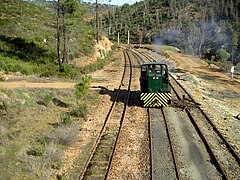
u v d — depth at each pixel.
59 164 13.50
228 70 57.75
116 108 22.75
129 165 13.87
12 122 17.48
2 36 43.69
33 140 15.64
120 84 31.34
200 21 127.00
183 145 16.23
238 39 95.19
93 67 40.34
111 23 159.38
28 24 52.38
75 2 33.09
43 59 38.62
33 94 23.03
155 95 22.86
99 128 18.33
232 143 16.98
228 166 14.09
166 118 20.50
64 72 32.84
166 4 174.38
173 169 13.55
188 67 55.62
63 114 20.22
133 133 17.67
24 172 12.56
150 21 151.50
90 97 25.67
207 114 21.95
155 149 15.54
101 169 13.38
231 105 30.11
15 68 31.23
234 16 121.50
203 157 14.91
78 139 16.52
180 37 114.38
